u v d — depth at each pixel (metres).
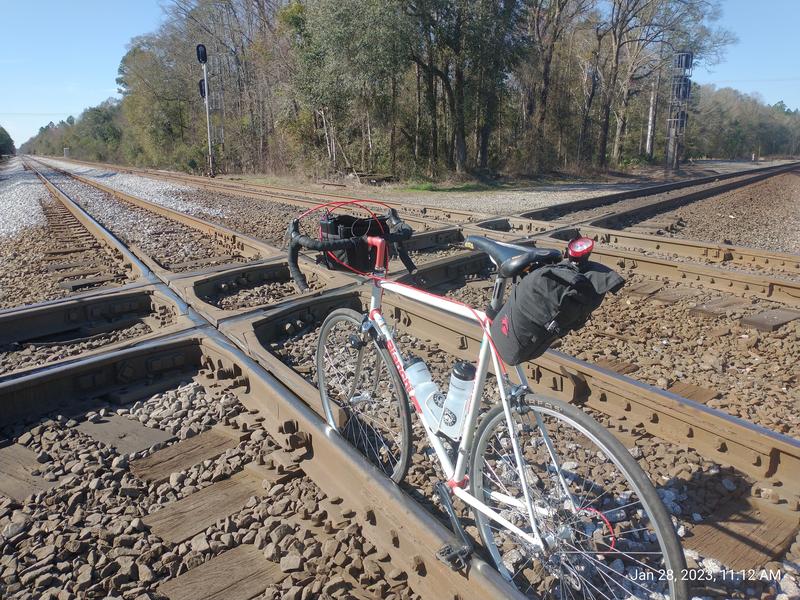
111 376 4.58
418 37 25.75
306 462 3.39
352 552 2.72
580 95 42.31
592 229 10.85
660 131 64.00
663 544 1.97
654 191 20.95
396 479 3.10
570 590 2.45
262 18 38.69
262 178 33.94
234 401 4.25
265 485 3.27
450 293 7.37
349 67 24.78
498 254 2.32
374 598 2.49
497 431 2.63
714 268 7.42
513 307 2.18
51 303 6.05
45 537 2.90
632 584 2.51
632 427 3.78
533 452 3.21
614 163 45.00
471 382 2.64
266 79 37.50
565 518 2.39
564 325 2.09
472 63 28.27
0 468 3.50
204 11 47.84
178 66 54.50
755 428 3.32
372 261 3.08
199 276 7.20
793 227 13.72
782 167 53.50
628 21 37.59
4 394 4.00
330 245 2.88
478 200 19.44
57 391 4.30
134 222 13.38
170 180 31.19
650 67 48.59
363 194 23.11
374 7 23.56
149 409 4.25
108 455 3.66
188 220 12.53
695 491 3.18
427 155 30.91
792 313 6.15
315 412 3.84
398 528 2.64
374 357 3.90
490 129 32.47
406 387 3.02
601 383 4.01
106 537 2.88
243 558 2.77
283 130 34.28
